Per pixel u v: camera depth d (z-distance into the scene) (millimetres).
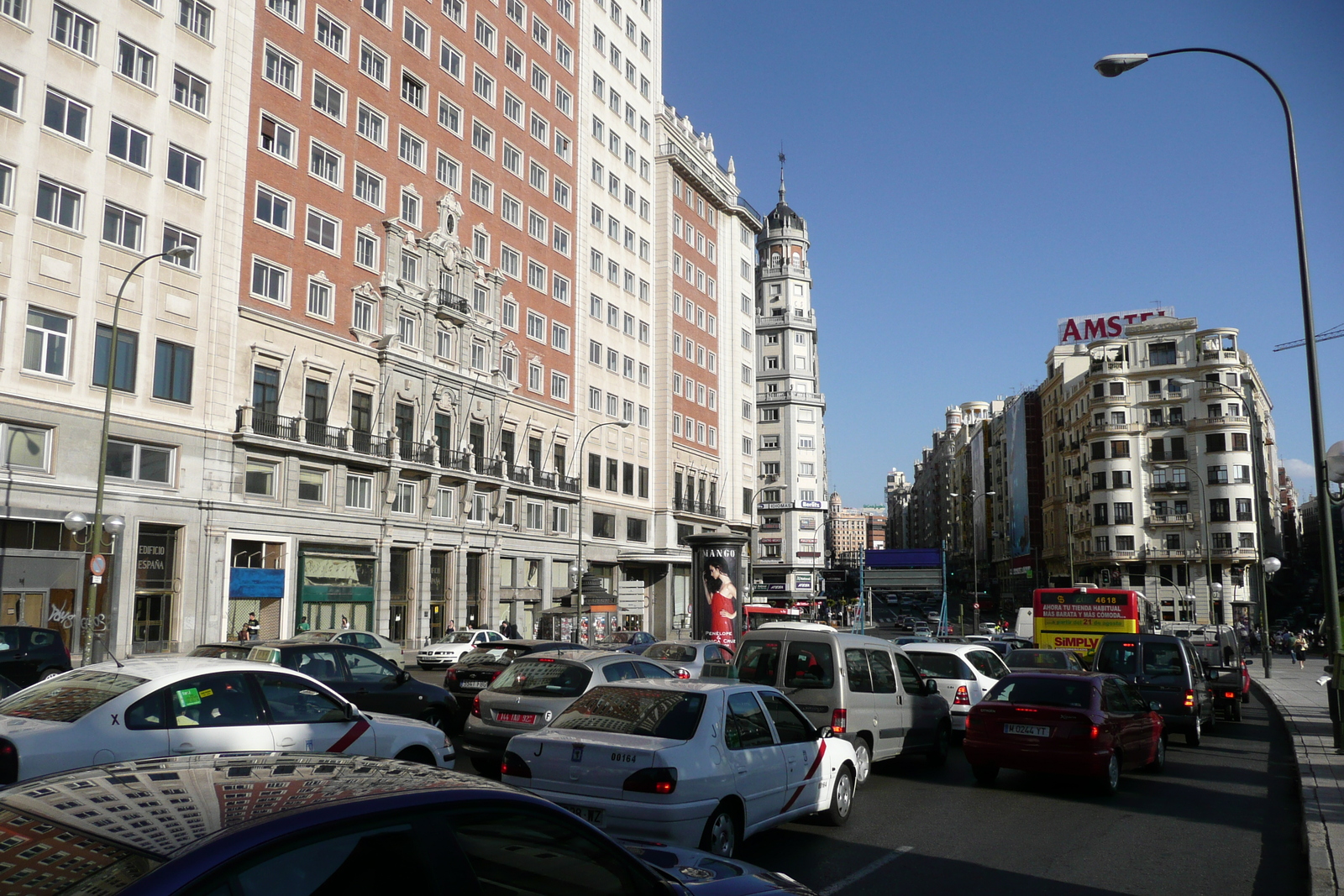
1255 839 10125
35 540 28188
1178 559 84312
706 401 77000
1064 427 99000
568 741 8180
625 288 66375
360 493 40562
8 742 6965
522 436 53438
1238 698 22859
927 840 9797
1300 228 15742
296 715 8688
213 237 34250
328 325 39500
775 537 109188
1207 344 86375
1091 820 11016
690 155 74875
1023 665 21656
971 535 148125
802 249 115188
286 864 2750
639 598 53500
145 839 2715
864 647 13445
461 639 36000
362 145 41938
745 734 8742
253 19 36375
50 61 29156
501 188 52406
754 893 4500
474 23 50562
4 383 27500
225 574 33719
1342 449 15102
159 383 32156
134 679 7965
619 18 67500
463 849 3145
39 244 28625
